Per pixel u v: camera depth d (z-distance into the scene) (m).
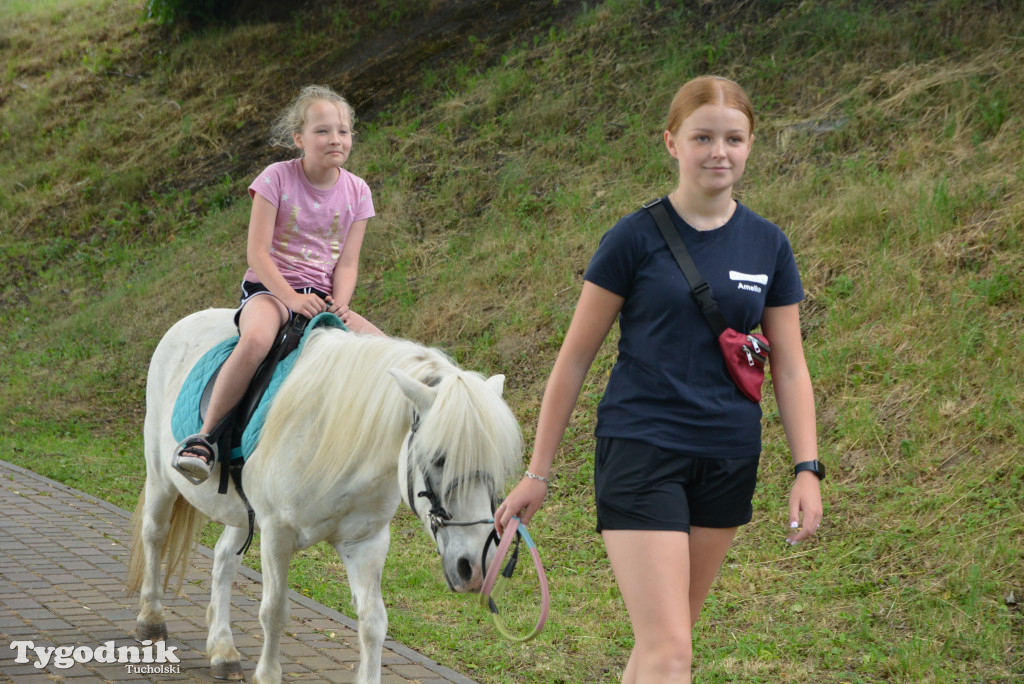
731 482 2.41
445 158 11.60
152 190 15.11
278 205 3.81
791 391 2.47
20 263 14.48
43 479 7.76
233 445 3.63
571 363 2.44
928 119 8.37
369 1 17.17
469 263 9.62
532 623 4.69
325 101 3.83
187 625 4.54
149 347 11.21
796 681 3.86
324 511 3.37
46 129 17.80
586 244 8.96
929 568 4.57
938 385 5.71
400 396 3.23
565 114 11.38
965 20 9.51
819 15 10.69
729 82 2.39
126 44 19.59
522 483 2.48
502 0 14.95
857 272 7.00
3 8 23.17
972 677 3.74
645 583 2.28
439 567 5.68
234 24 18.75
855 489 5.33
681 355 2.35
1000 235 6.58
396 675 3.99
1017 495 4.76
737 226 2.42
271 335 3.67
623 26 12.45
